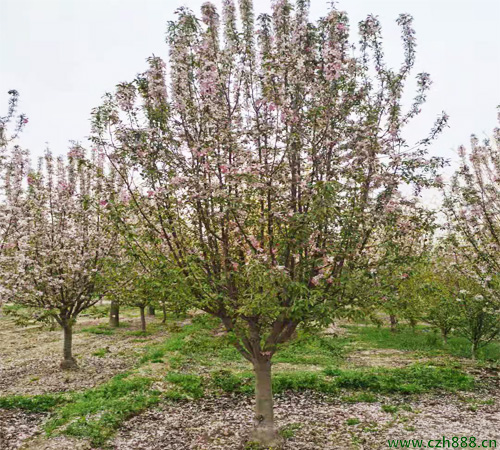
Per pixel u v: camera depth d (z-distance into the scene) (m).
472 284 12.81
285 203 6.47
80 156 7.76
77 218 13.34
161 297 6.75
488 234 10.15
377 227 6.66
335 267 6.61
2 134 9.14
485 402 8.67
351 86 6.42
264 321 7.07
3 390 11.28
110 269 9.23
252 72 6.68
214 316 7.23
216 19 6.68
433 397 9.18
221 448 6.83
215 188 6.32
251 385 10.41
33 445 6.96
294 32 6.54
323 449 6.60
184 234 6.94
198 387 10.34
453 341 15.99
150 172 6.40
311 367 12.52
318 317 6.05
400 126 6.61
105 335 20.97
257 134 6.24
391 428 7.36
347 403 8.97
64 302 13.34
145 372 11.87
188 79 6.59
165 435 7.46
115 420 7.95
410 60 6.60
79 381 12.06
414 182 6.34
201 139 6.60
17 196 11.48
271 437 6.86
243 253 6.91
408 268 6.55
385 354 14.40
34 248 12.39
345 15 6.45
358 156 6.39
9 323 25.97
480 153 10.52
